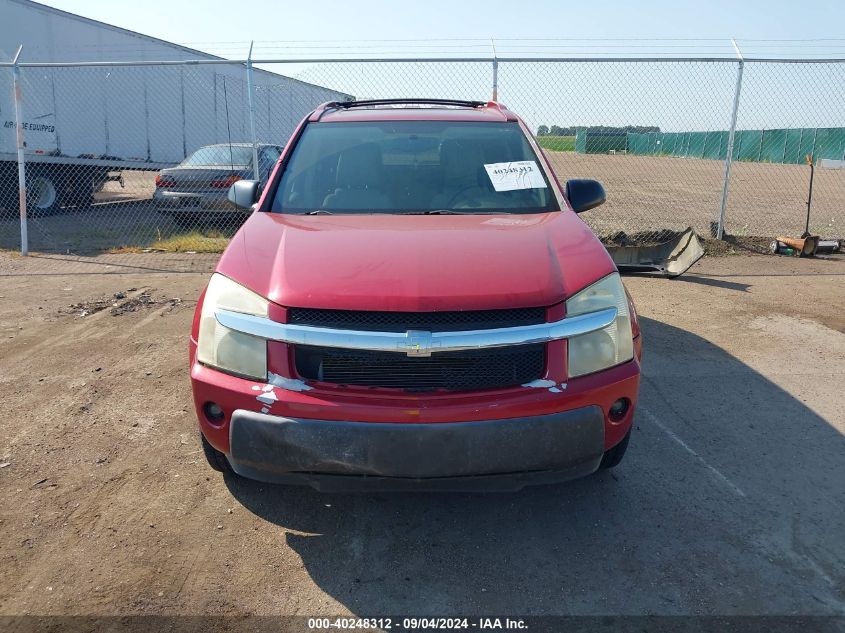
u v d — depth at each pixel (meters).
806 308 6.36
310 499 3.18
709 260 8.66
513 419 2.54
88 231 11.52
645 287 7.20
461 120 4.27
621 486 3.30
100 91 14.28
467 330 2.56
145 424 3.91
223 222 10.66
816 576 2.65
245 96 16.72
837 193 20.22
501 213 3.58
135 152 15.31
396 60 8.73
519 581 2.64
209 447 3.03
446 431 2.49
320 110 4.54
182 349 5.19
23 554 2.75
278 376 2.60
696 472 3.42
